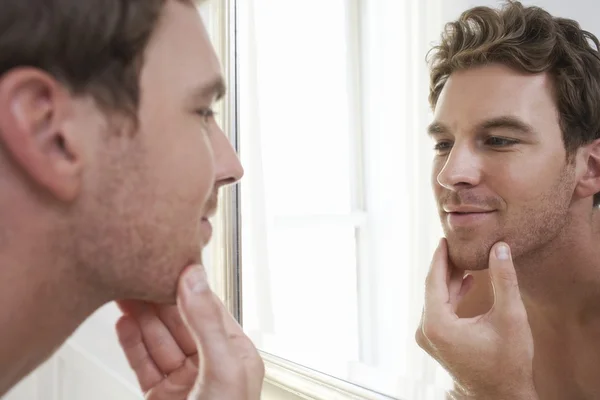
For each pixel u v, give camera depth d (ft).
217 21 3.84
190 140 1.18
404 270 2.20
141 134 1.10
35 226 1.05
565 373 1.55
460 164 1.63
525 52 1.49
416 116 2.09
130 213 1.12
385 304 2.31
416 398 2.13
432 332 1.71
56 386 4.99
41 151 0.99
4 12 0.95
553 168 1.48
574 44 1.43
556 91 1.46
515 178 1.54
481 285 1.75
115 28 1.03
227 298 3.73
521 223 1.55
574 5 1.43
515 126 1.53
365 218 2.46
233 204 3.69
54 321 1.18
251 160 3.54
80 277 1.16
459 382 1.72
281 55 3.17
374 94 2.36
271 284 3.31
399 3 2.17
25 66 0.97
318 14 2.79
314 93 2.83
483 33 1.61
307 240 2.93
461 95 1.66
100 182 1.08
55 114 1.00
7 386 1.20
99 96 1.04
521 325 1.56
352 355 2.56
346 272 2.61
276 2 3.20
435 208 2.01
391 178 2.26
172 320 1.72
